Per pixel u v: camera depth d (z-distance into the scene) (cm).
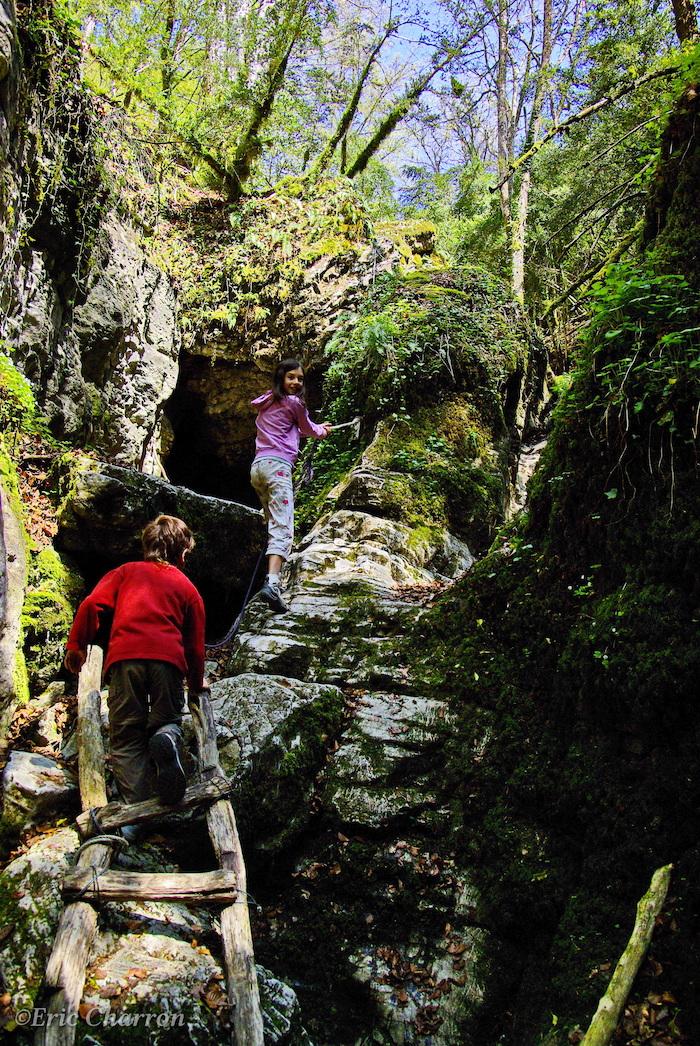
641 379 359
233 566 587
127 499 504
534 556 422
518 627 409
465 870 350
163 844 316
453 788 375
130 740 308
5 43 468
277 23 1066
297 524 827
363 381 906
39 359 582
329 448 911
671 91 447
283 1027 260
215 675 465
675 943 275
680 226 389
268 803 350
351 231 1089
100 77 855
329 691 409
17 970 242
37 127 561
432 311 937
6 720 371
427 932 334
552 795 348
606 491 372
